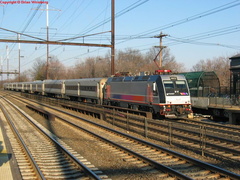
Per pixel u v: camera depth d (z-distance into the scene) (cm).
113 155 1105
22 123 2092
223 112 2195
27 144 1344
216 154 1084
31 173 879
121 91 2659
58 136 1563
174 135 1350
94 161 1026
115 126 1862
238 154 1059
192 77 2648
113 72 2927
